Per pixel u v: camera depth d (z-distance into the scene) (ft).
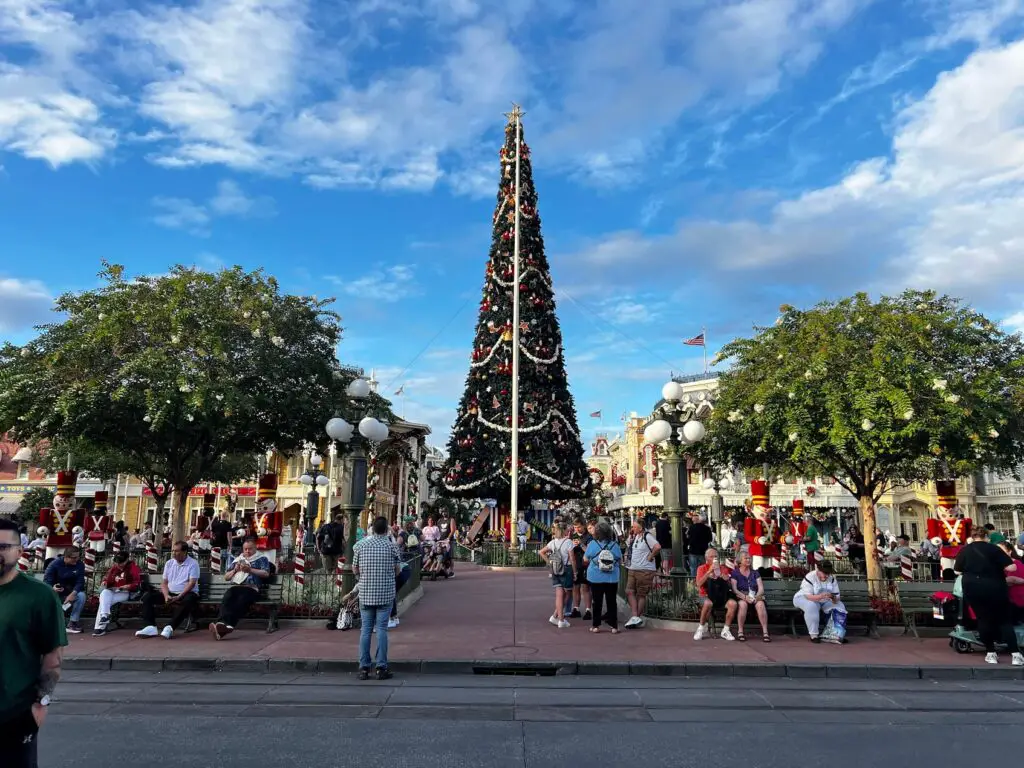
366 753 17.88
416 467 166.20
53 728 20.04
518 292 95.91
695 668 28.48
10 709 10.43
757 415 46.55
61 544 44.47
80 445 59.00
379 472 133.90
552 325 100.78
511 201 104.53
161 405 45.09
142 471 81.15
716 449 55.47
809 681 27.58
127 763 17.06
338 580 39.60
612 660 29.35
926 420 40.68
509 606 46.24
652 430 40.78
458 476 94.63
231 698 23.81
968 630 32.09
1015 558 35.14
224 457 99.50
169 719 21.04
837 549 67.92
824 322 46.42
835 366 44.55
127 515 152.05
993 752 18.35
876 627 36.70
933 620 37.42
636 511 161.58
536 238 103.86
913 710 22.77
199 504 150.92
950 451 44.06
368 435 39.60
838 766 17.24
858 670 28.55
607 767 17.03
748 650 31.96
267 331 52.31
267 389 52.54
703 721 21.13
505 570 76.89
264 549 46.50
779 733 19.92
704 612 34.88
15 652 10.64
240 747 18.33
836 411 41.65
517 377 90.53
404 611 43.14
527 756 17.74
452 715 21.66
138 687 25.66
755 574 35.55
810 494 133.08
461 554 98.12
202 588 36.76
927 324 43.78
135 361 45.65
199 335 48.47
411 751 18.07
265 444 60.29
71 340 47.62
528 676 28.04
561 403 97.04
